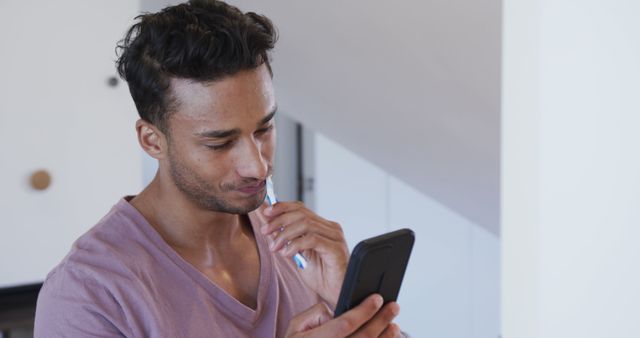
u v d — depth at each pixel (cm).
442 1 175
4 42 233
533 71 65
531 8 65
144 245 99
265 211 107
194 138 92
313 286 111
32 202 243
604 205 62
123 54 97
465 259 423
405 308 434
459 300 426
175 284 98
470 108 219
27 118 239
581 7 62
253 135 94
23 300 239
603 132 62
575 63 63
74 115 247
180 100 91
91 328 92
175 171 96
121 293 93
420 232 430
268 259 109
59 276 96
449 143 254
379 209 438
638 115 61
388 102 244
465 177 281
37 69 240
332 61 232
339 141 317
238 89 90
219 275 104
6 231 239
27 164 241
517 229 67
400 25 193
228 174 94
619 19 61
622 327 63
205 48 88
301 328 94
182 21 91
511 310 68
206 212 102
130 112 259
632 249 62
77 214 251
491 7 169
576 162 63
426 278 430
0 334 217
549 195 65
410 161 294
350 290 87
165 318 94
